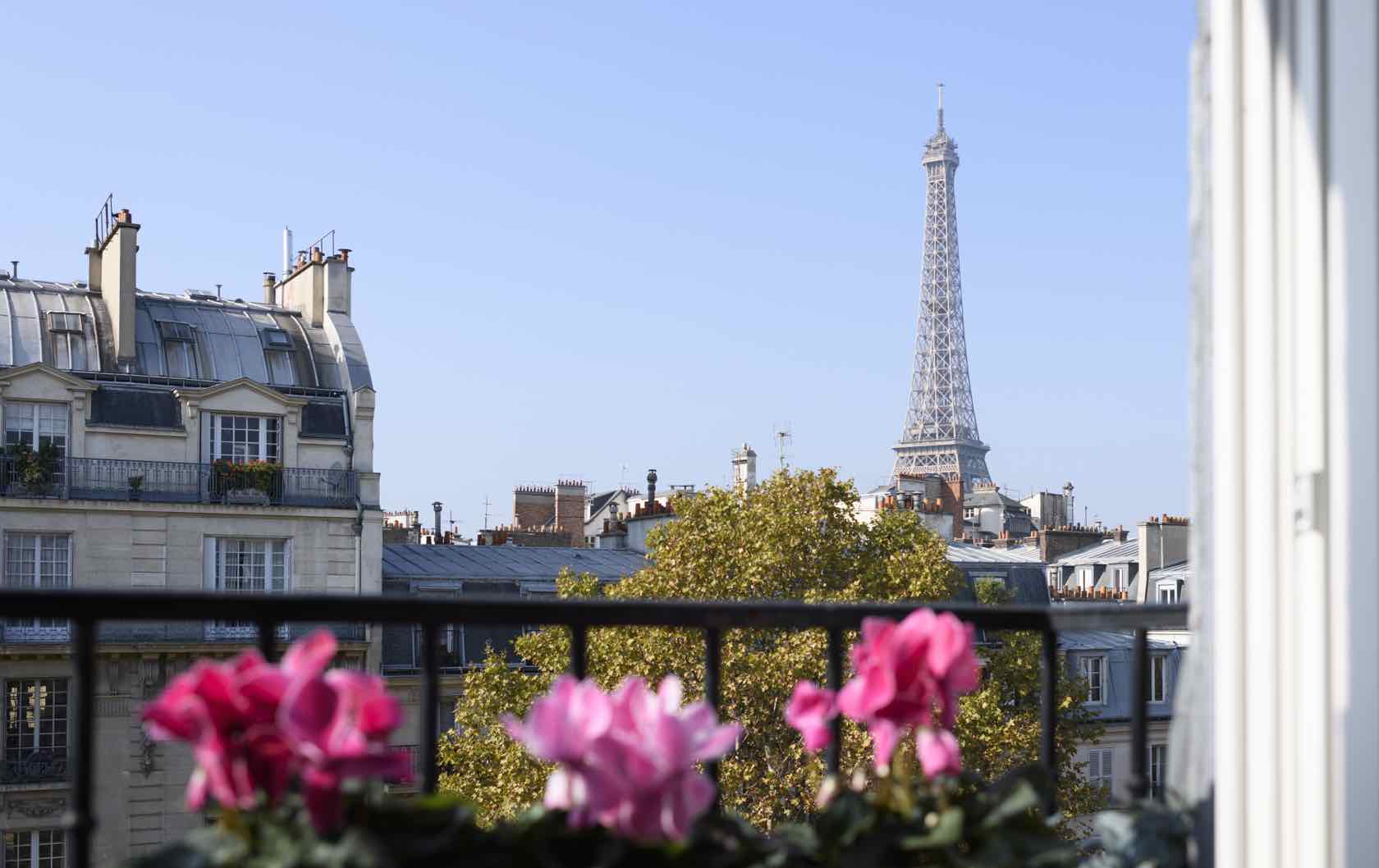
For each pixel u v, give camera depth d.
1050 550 70.56
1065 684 37.88
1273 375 2.78
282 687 2.22
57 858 37.59
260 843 2.12
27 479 38.62
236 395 42.16
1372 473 2.53
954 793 2.73
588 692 2.47
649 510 61.59
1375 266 2.53
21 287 42.97
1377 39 2.56
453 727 41.06
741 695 35.41
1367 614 2.52
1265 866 2.73
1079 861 2.86
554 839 2.38
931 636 2.76
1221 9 2.94
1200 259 3.04
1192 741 3.02
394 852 2.20
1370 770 2.51
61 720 37.75
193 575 40.41
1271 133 2.80
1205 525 2.99
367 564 42.62
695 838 2.47
